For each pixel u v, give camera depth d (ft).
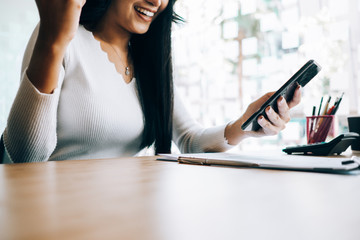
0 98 8.11
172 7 4.18
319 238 0.62
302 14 8.20
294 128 8.07
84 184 1.28
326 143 2.90
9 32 8.47
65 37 2.34
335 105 3.46
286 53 8.85
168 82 4.03
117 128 3.58
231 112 10.18
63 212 0.84
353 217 0.78
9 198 1.01
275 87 9.24
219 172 1.66
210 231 0.67
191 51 10.59
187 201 0.98
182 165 2.01
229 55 10.31
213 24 10.22
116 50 4.01
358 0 7.14
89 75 3.51
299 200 0.99
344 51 7.33
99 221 0.75
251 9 9.73
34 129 2.42
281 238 0.62
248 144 9.18
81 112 3.35
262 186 1.25
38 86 2.41
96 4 3.83
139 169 1.79
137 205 0.92
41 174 1.56
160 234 0.65
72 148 3.43
